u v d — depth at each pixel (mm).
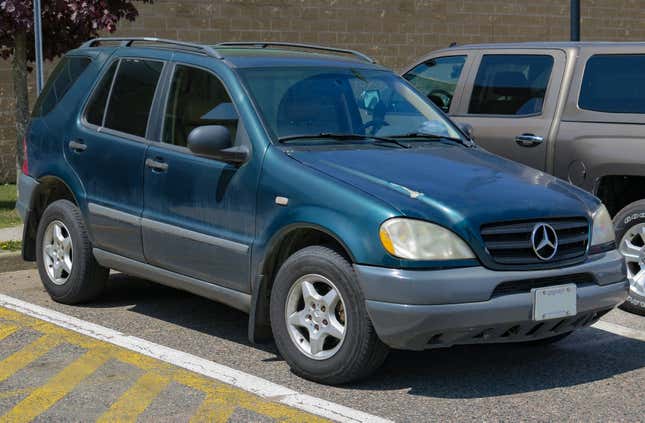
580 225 6191
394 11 18031
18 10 11273
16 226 11102
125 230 7359
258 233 6375
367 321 5809
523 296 5801
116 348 6832
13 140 15352
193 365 6457
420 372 6422
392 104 7332
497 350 6992
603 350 7027
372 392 5980
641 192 8570
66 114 8070
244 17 16688
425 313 5621
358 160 6375
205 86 7031
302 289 6109
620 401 5918
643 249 7953
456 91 9242
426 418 5547
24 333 7195
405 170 6266
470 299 5668
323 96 6996
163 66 7414
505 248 5828
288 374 6305
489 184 6203
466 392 6027
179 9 16141
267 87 6848
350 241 5812
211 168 6703
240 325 7535
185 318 7715
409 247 5668
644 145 7980
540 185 6418
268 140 6488
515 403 5844
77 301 8016
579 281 6148
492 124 8859
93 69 8039
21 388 5988
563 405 5824
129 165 7328
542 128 8539
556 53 8719
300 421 5461
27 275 9258
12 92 15266
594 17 20281
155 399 5801
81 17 11352
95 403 5730
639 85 8219
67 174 7895
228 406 5684
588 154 8234
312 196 6078
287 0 17000
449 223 5746
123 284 8844
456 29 18719
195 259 6828
